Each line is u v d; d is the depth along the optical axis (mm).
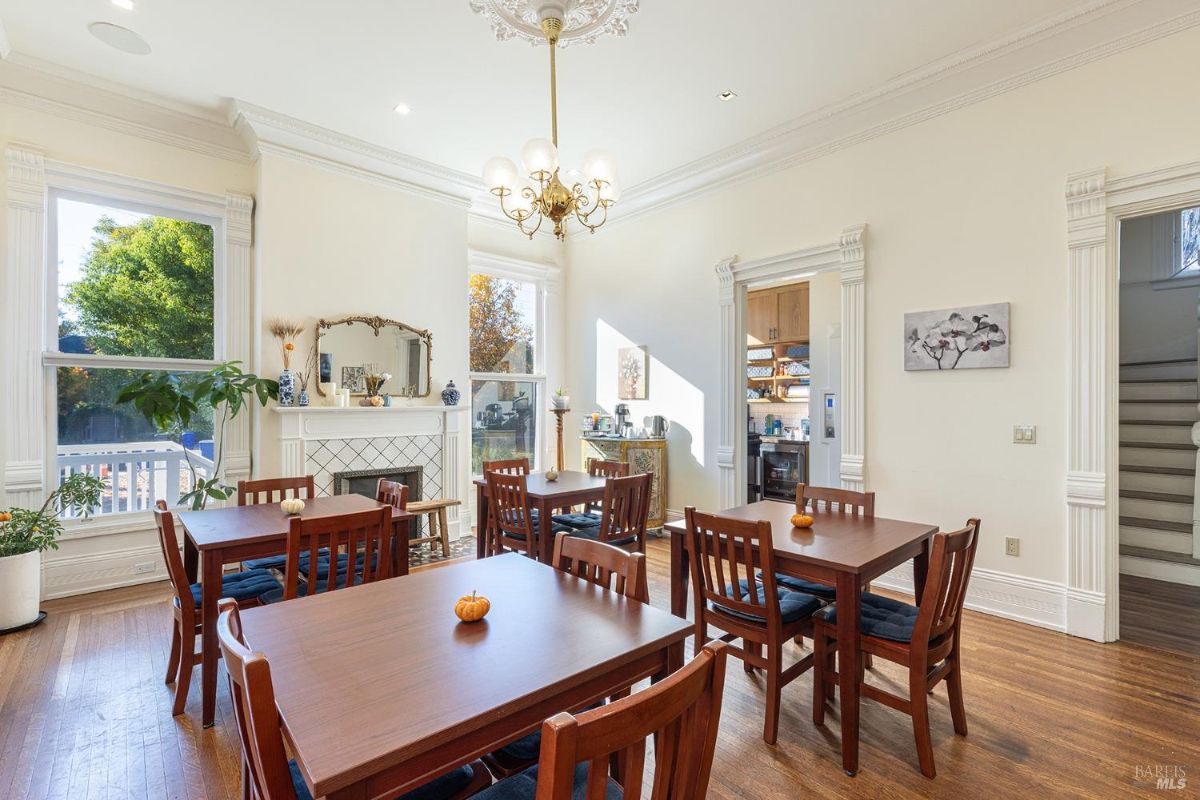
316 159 4375
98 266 3814
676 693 951
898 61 3326
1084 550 3043
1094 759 2051
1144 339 4953
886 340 3816
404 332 4848
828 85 3584
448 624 1507
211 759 2061
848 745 1990
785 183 4410
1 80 3408
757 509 3041
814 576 2141
